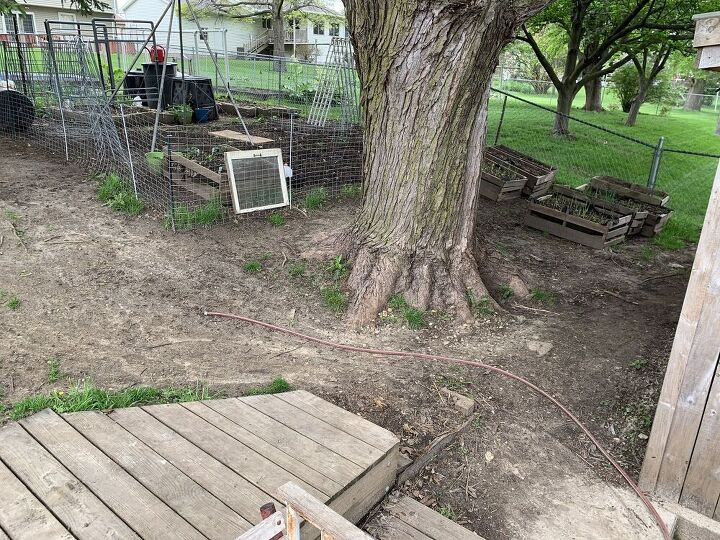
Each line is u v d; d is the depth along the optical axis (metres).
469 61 4.39
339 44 10.45
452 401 3.95
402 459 3.36
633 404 4.09
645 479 3.31
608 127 20.00
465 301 5.12
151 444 3.01
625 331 5.20
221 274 5.55
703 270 2.88
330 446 3.10
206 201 6.92
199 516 2.51
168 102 11.92
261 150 6.86
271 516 1.89
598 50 14.27
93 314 4.67
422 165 4.87
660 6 13.89
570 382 4.34
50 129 9.41
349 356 4.44
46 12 25.89
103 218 6.55
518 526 3.04
